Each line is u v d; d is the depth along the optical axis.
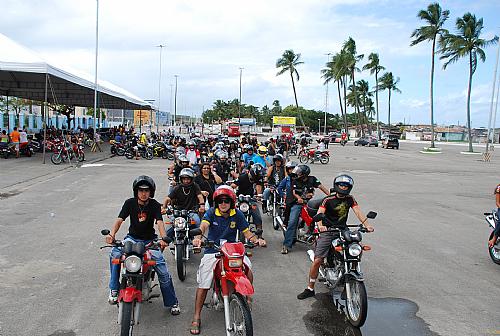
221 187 5.60
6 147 25.53
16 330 5.14
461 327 5.56
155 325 5.41
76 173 20.66
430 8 51.88
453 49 50.69
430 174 25.92
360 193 17.16
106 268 7.36
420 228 11.23
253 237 5.70
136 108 60.78
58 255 8.02
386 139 61.03
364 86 101.88
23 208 12.26
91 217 11.30
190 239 7.46
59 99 50.09
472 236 10.48
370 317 5.80
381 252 8.92
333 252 6.14
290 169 8.79
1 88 36.56
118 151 32.44
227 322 4.77
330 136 79.06
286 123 90.31
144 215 5.48
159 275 5.50
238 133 72.31
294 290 6.71
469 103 51.56
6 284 6.56
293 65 78.44
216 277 5.33
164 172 22.16
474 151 56.03
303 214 8.48
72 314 5.60
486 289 6.95
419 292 6.75
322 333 5.32
